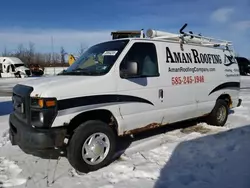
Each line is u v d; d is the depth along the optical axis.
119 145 5.35
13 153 4.97
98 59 4.76
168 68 5.29
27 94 3.94
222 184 3.67
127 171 4.13
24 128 3.93
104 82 4.29
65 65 49.06
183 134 6.14
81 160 4.02
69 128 4.16
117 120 4.49
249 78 24.56
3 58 36.16
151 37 5.34
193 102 5.89
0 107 10.02
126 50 4.66
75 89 3.98
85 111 4.08
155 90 5.01
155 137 5.88
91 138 4.14
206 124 6.93
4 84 24.97
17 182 3.85
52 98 3.77
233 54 7.41
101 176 3.99
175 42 5.61
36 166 4.40
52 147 3.81
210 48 6.54
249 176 3.90
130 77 4.61
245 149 5.04
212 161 4.48
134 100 4.68
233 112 8.85
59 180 3.89
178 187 3.61
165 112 5.23
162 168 4.21
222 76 6.77
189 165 4.33
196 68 5.97
